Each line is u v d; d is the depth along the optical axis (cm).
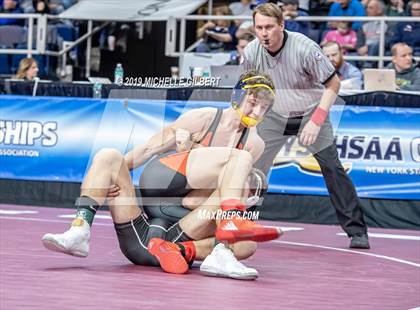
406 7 2014
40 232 1055
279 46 923
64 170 1481
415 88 1545
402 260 945
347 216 1061
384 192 1367
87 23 2208
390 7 2009
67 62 2155
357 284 743
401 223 1362
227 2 2398
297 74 923
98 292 627
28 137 1499
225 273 727
